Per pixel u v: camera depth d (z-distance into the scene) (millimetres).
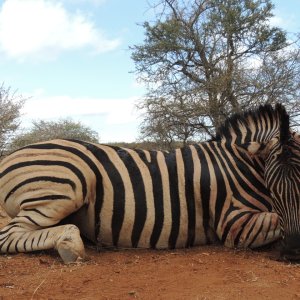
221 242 4195
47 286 3031
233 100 15492
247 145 3979
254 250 4008
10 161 4117
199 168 4191
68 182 3945
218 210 4117
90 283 3084
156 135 16031
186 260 3643
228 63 15258
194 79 16469
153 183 4125
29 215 3932
